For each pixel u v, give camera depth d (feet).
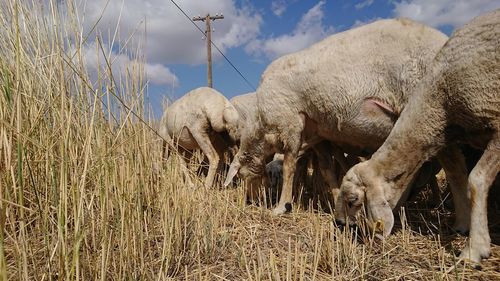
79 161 3.32
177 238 3.74
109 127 3.69
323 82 5.49
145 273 3.05
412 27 4.95
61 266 2.52
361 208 4.26
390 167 4.08
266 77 6.23
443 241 4.17
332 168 6.40
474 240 3.44
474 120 3.59
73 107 3.59
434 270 3.42
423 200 6.31
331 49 5.54
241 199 6.04
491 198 5.34
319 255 3.49
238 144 9.55
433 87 3.80
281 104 6.05
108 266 3.04
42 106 3.53
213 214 4.66
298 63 5.85
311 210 5.67
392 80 4.96
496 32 3.35
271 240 4.42
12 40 3.61
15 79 3.53
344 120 5.44
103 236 2.95
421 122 3.89
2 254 2.15
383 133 5.26
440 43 4.66
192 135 9.61
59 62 3.21
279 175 8.37
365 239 4.09
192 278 3.38
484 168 3.44
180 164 4.64
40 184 3.39
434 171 5.49
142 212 3.97
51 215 2.93
